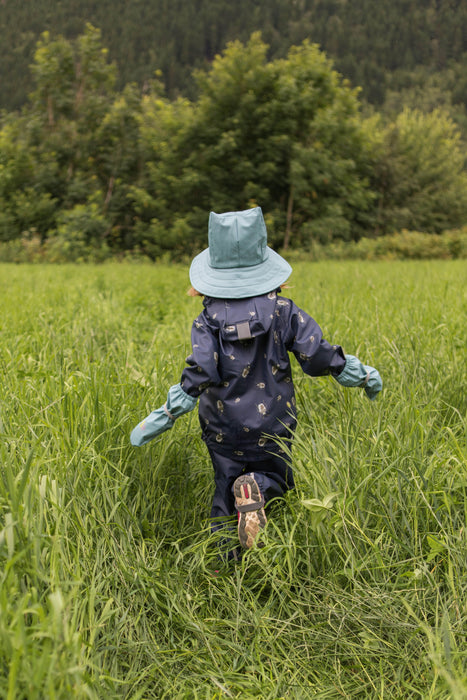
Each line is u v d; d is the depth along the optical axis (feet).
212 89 97.14
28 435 7.74
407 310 17.58
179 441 9.14
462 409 10.59
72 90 106.63
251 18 504.02
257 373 7.58
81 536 6.59
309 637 6.22
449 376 11.18
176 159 98.43
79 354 12.70
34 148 101.50
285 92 93.35
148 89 106.42
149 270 55.88
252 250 7.68
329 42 482.28
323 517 6.82
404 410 8.89
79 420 8.11
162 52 416.05
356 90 102.63
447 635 5.00
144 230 99.25
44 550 5.60
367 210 121.39
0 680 4.38
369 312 17.60
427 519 7.18
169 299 28.81
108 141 103.45
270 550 7.13
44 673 4.22
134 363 12.23
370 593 6.42
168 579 6.79
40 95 105.70
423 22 517.55
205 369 7.27
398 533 7.32
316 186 98.48
